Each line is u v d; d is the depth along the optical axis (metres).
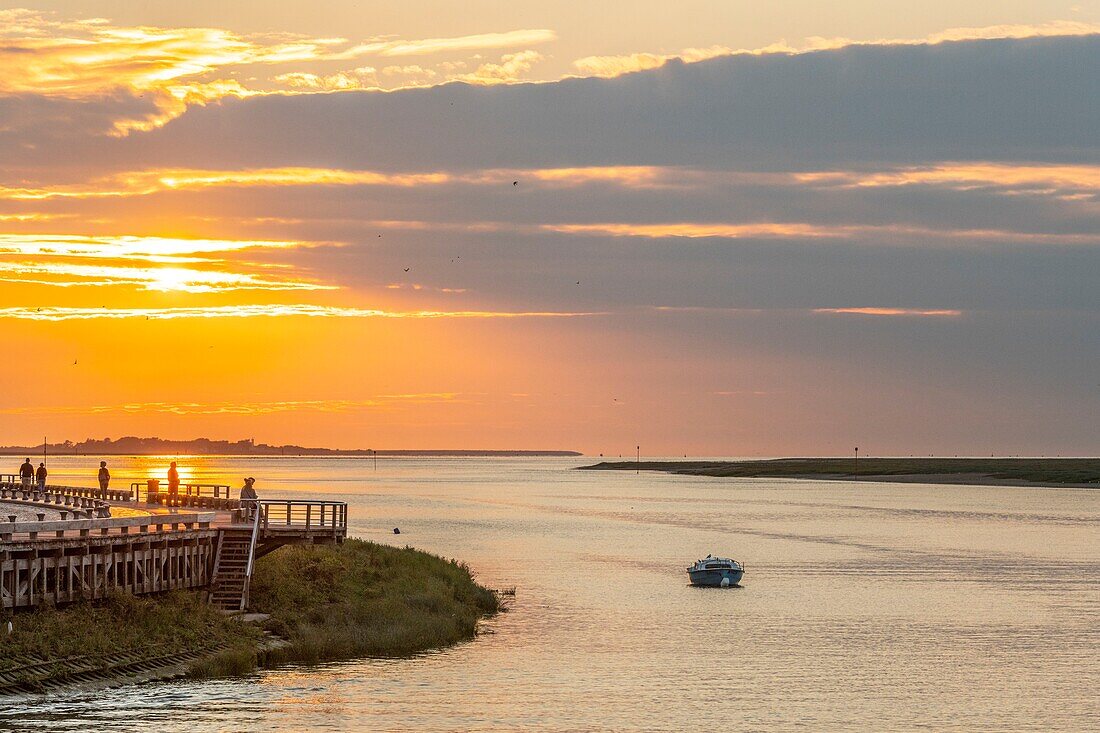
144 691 67.06
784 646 88.38
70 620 70.69
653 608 107.00
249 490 101.12
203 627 78.12
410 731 63.03
